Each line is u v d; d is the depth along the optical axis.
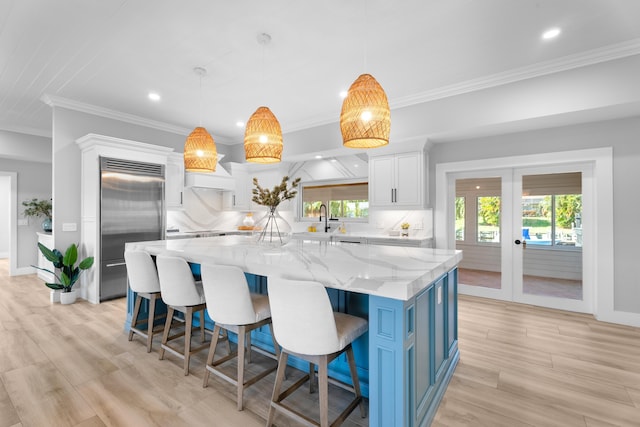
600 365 2.38
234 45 2.85
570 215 3.70
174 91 3.87
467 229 4.38
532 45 2.85
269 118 2.48
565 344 2.76
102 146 4.00
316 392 2.04
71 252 3.87
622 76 2.88
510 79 3.40
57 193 4.07
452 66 3.25
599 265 3.36
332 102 4.27
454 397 1.99
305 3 2.29
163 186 4.59
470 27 2.59
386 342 1.46
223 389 2.06
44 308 3.76
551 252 3.81
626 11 2.37
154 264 2.68
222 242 3.04
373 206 4.64
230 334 2.80
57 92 3.88
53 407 1.85
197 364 2.40
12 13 2.40
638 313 3.18
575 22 2.52
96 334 2.97
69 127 4.19
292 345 1.55
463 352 2.61
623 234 3.25
